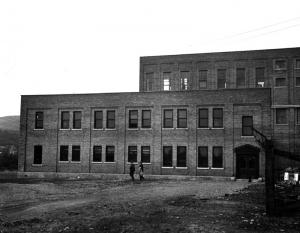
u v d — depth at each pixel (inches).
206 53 2174.0
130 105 1720.0
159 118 1678.2
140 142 1691.7
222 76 2144.4
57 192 1078.4
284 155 667.4
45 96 1830.7
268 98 1556.3
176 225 548.4
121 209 720.3
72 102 1796.3
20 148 1840.6
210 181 1496.1
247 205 748.6
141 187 1219.2
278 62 2086.6
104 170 1724.9
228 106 1596.9
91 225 560.7
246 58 2118.6
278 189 967.6
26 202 864.9
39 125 1839.3
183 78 2197.3
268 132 1544.0
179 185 1290.6
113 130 1731.1
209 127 1610.5
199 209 699.4
